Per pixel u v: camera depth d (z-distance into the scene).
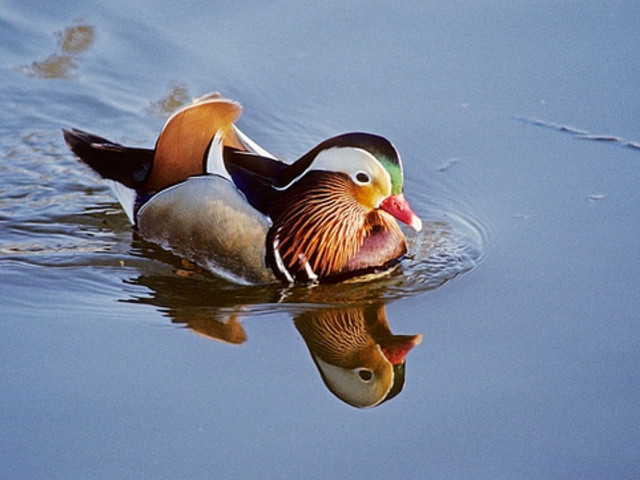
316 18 16.56
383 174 11.59
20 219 13.04
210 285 11.96
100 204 13.48
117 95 15.45
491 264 12.15
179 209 12.16
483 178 13.73
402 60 15.69
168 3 16.88
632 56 15.58
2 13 16.66
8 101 15.33
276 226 11.84
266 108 14.95
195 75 15.51
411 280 11.95
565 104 14.84
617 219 12.76
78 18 16.67
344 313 11.37
